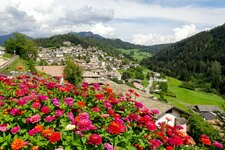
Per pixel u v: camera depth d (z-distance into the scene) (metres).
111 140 3.81
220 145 4.63
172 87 111.69
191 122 25.95
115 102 5.48
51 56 186.38
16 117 4.36
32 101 4.88
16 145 3.25
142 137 4.19
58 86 6.18
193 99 94.38
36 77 8.17
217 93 112.75
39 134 3.86
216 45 160.38
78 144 3.62
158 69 160.12
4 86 6.68
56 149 3.41
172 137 4.36
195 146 4.72
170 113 23.34
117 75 128.88
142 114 5.38
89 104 5.45
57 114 4.22
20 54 68.88
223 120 11.62
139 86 102.12
